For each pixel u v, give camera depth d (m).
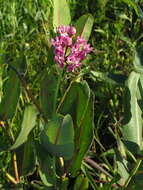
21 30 0.79
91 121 0.40
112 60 0.72
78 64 0.43
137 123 0.44
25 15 0.83
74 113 0.41
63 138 0.38
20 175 0.43
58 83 0.41
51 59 0.45
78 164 0.42
